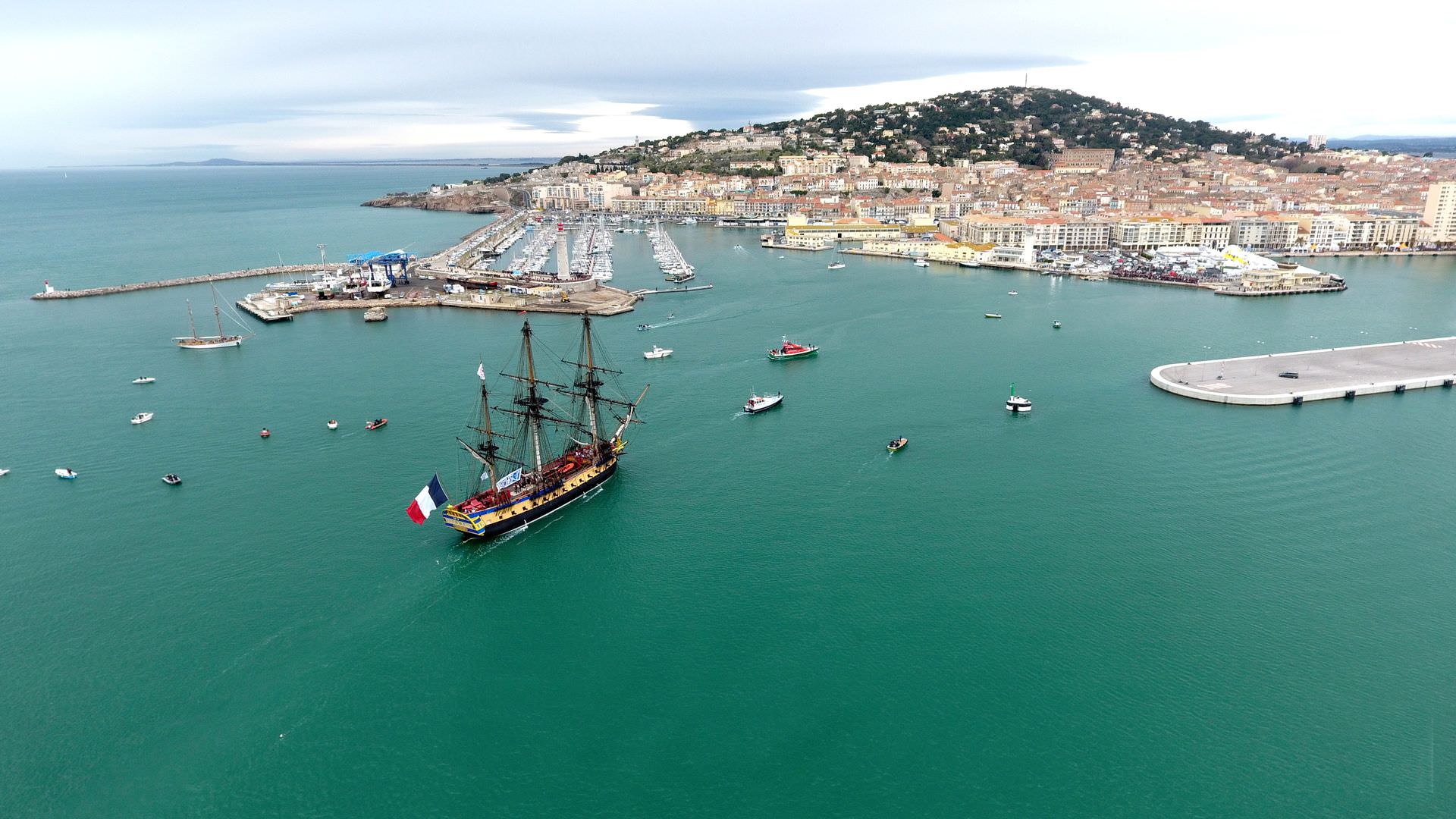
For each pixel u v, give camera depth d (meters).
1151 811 82.06
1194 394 196.38
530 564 126.50
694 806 83.88
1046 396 199.62
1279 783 84.88
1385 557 124.31
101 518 139.00
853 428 178.75
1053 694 97.31
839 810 83.00
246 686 100.75
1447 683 97.88
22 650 106.25
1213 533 131.75
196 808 84.81
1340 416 182.62
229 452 166.12
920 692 98.19
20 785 86.94
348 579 122.44
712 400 199.25
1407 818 80.69
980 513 139.38
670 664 104.00
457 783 87.19
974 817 81.75
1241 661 102.06
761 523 137.62
